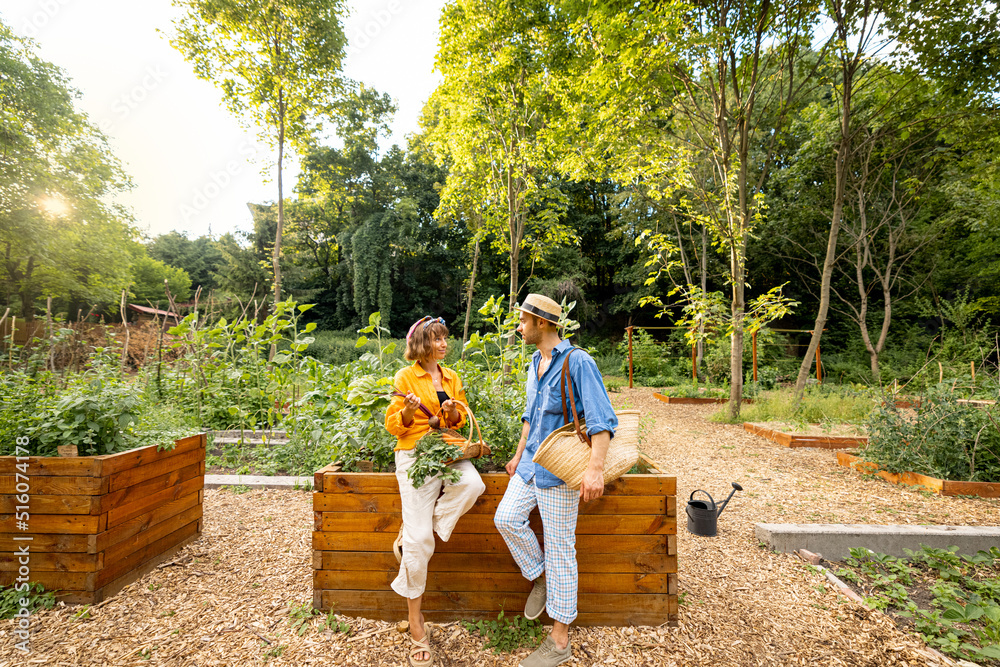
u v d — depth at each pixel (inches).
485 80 435.8
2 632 90.7
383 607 97.0
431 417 89.8
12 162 642.2
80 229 764.6
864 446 236.2
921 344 661.3
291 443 214.1
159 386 250.2
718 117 354.9
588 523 94.9
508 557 97.3
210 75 488.4
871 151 438.6
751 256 809.5
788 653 87.9
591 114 384.5
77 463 101.4
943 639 90.3
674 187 380.2
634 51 310.8
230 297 983.6
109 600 102.4
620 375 767.7
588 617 94.6
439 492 89.6
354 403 109.5
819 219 693.9
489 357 161.9
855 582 115.0
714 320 370.3
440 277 1220.5
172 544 124.0
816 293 853.8
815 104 502.6
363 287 1088.8
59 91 657.6
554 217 510.6
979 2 299.0
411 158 1206.9
